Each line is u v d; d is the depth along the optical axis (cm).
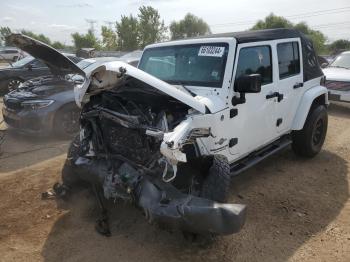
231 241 376
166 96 369
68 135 738
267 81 489
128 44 5434
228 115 413
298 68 561
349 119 903
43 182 526
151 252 360
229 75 415
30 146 708
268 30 516
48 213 436
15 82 1309
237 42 431
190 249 363
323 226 406
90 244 374
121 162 365
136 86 358
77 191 466
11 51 3138
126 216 422
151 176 343
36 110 707
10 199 475
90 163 389
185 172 375
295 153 613
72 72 432
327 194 485
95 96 382
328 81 973
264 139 501
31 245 375
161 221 322
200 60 448
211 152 399
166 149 312
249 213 432
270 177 538
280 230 397
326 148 671
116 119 354
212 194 365
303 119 557
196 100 369
